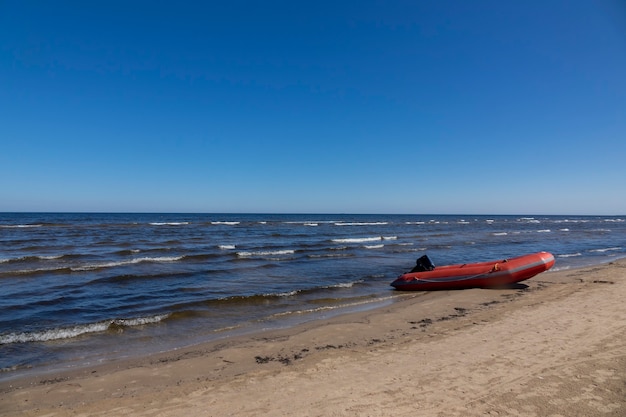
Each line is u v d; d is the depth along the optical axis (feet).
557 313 26.04
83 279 42.22
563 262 61.46
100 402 14.89
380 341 22.11
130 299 34.40
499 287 37.88
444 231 146.41
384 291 39.34
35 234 98.32
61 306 31.63
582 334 20.86
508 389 14.40
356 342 22.12
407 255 67.92
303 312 30.86
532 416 12.35
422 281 38.96
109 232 110.01
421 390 14.73
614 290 33.63
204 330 26.04
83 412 14.07
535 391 14.12
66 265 51.49
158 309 31.12
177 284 41.24
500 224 229.66
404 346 20.71
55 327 26.32
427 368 17.07
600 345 18.85
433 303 32.37
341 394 14.73
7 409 14.51
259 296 35.19
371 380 16.01
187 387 16.14
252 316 29.68
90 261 56.24
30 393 15.96
